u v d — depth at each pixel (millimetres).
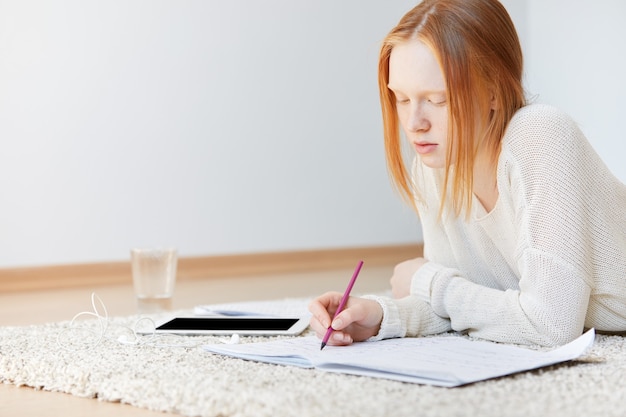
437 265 1736
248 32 4723
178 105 4469
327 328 1496
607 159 5305
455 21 1522
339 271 4531
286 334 1743
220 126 4621
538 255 1534
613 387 1197
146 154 4363
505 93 1599
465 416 1054
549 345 1536
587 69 5387
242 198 4711
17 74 3988
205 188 4570
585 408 1094
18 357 1534
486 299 1614
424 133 1543
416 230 5480
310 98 4984
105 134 4234
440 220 1836
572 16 5457
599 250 1599
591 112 5383
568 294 1522
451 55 1500
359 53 5191
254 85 4750
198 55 4531
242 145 4711
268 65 4805
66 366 1440
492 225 1697
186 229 4504
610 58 5242
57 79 4094
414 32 1520
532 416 1060
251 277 4238
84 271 4164
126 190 4301
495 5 1591
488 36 1551
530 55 5719
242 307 2094
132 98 4312
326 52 5047
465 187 1693
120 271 4266
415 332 1636
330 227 5082
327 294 1594
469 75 1516
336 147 5102
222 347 1505
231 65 4660
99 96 4215
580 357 1414
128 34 4297
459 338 1544
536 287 1544
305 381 1255
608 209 1612
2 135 3957
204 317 1928
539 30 5672
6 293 3658
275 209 4848
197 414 1204
